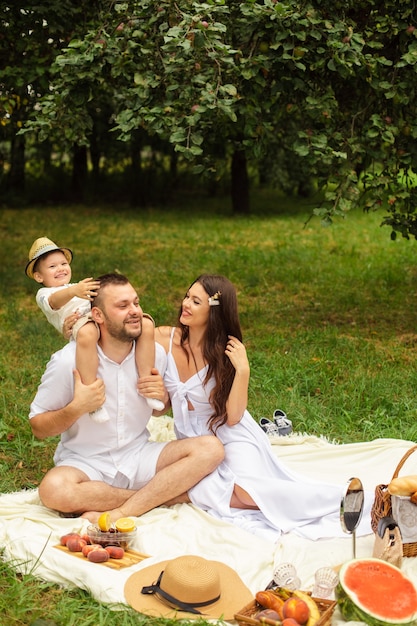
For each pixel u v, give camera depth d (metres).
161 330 5.05
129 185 24.91
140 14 7.64
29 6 9.60
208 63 7.59
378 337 9.02
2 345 8.71
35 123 8.34
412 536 4.20
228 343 4.88
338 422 6.49
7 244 15.88
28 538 4.34
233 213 21.28
